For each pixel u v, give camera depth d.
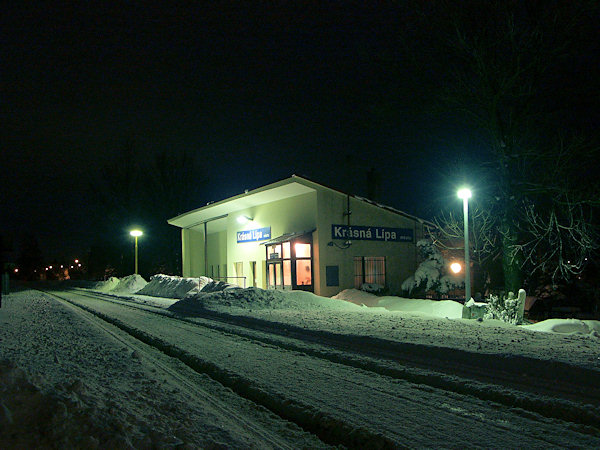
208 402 6.49
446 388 7.36
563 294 24.56
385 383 7.57
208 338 12.53
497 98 18.00
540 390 6.87
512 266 18.83
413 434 5.30
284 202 29.98
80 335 12.52
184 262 47.53
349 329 12.78
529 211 19.86
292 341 11.61
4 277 37.69
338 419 5.79
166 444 4.16
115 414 4.67
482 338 11.02
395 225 29.89
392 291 29.17
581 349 9.49
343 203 28.05
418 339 10.80
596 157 17.17
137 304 26.48
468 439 5.15
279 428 5.73
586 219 18.34
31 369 6.91
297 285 26.53
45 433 3.90
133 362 8.64
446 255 29.61
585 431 5.39
